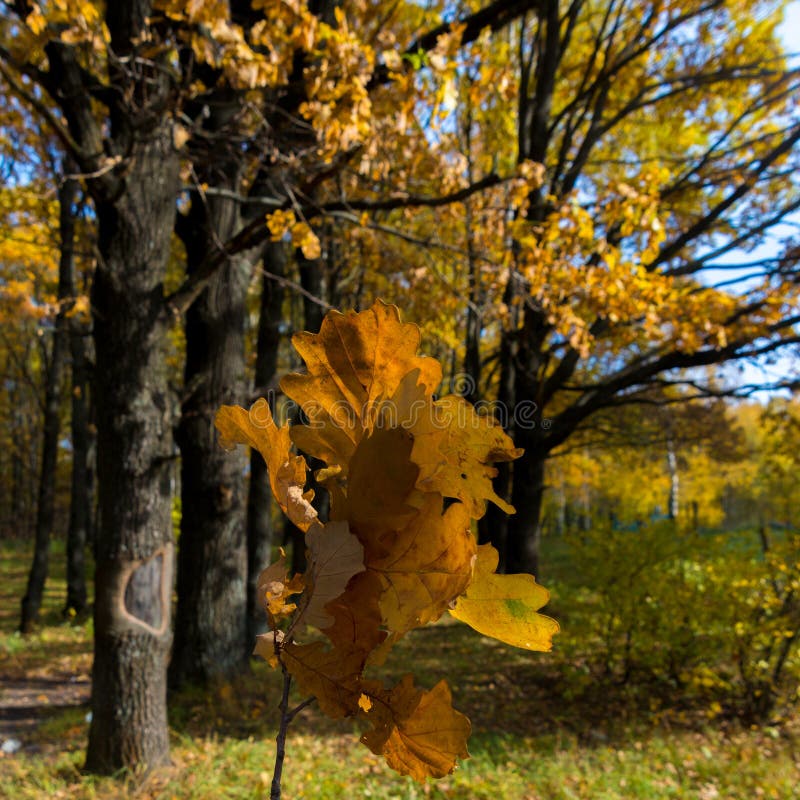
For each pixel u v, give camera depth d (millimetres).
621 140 10219
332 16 5078
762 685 6129
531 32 9773
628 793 4262
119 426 4289
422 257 7293
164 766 4270
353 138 3539
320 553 443
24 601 10289
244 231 4367
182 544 6465
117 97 4418
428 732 455
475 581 477
